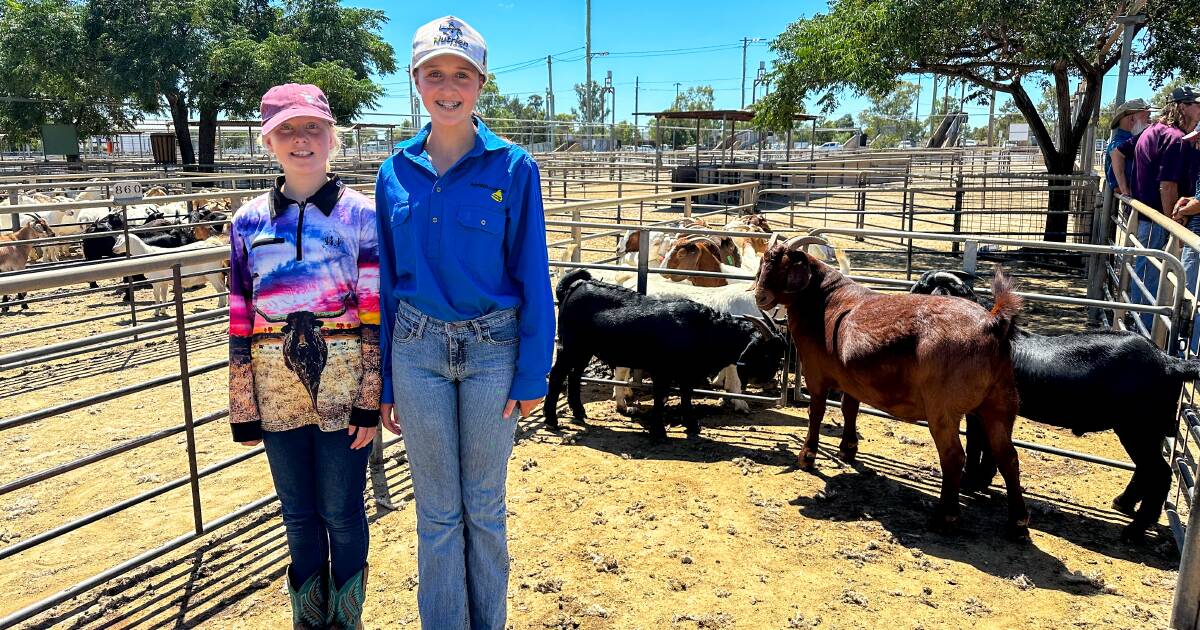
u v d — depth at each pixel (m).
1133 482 4.32
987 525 4.26
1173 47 12.59
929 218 18.41
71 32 28.11
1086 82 13.95
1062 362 4.00
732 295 6.34
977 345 3.82
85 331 9.25
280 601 3.50
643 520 4.31
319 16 33.34
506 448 2.64
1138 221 7.22
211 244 10.58
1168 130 6.76
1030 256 12.95
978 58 14.91
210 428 5.94
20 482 3.03
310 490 2.77
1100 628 3.29
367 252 2.60
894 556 3.92
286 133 2.54
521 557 3.91
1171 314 4.50
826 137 57.22
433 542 2.62
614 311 5.49
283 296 2.56
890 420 5.92
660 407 5.57
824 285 4.73
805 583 3.67
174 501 4.68
